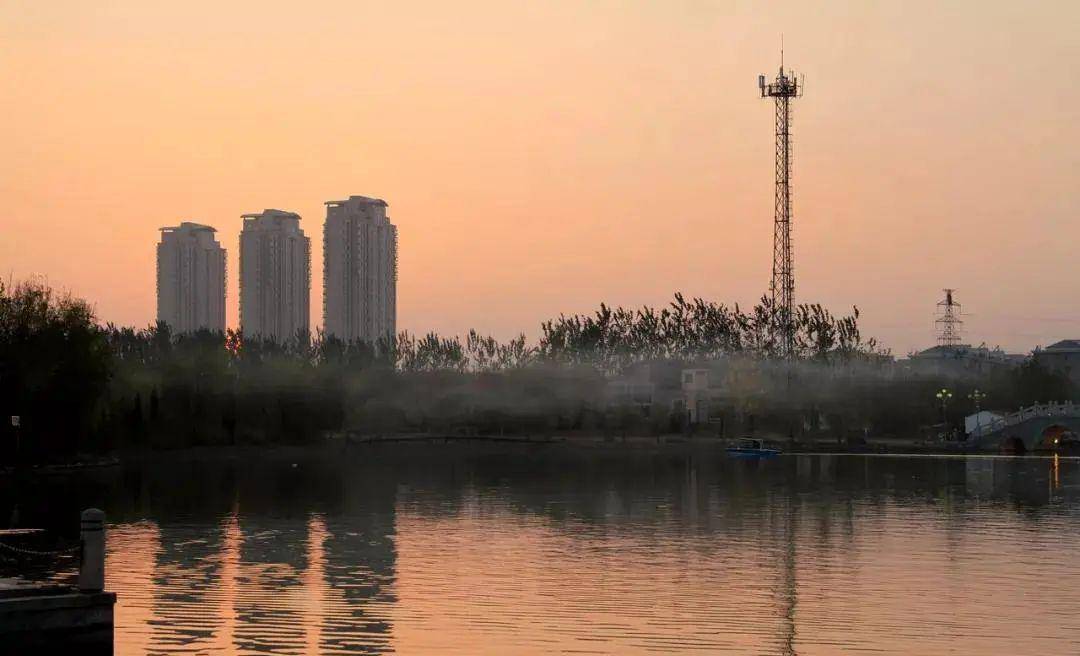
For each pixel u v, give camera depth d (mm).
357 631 36281
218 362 161000
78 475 115875
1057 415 178125
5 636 30781
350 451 175875
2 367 112375
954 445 183750
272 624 37250
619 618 38375
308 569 49000
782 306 195125
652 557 53125
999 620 38125
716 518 72000
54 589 32531
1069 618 38469
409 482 107750
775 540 59781
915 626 37281
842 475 119938
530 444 196250
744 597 42406
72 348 117812
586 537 61188
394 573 47969
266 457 160625
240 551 54812
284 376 168125
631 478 114500
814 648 34219
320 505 81250
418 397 197875
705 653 33688
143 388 145625
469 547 56781
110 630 32375
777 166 190875
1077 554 54250
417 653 33469
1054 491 95312
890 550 55750
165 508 78125
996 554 54062
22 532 60125
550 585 45000
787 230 192875
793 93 188375
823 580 46250
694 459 161125
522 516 73125
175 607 40000
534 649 34031
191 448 151125
